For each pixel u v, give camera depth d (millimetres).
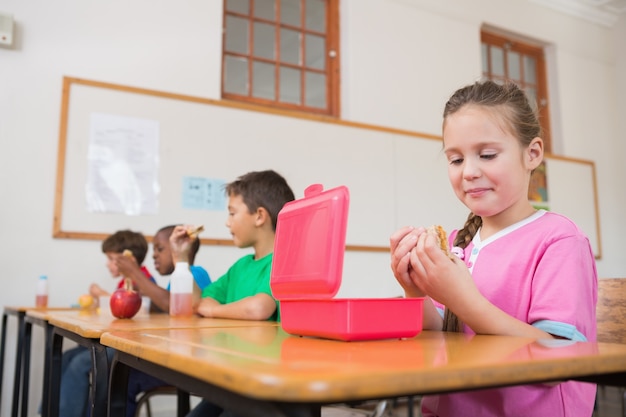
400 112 3641
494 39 4305
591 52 4660
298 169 3174
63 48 2693
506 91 823
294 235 721
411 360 427
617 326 1005
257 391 334
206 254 2846
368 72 3553
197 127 2916
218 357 452
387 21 3674
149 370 625
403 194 3504
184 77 2963
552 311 726
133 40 2857
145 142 2781
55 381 1328
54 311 1848
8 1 2600
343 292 3213
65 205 2584
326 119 3297
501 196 796
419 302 650
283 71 3441
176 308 1435
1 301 2439
